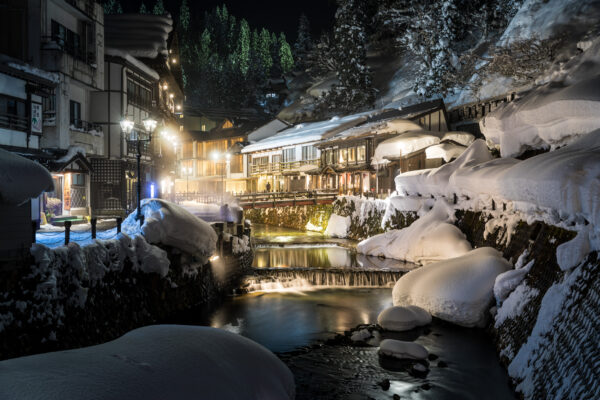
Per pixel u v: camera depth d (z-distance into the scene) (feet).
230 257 70.54
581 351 24.70
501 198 60.70
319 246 111.04
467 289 48.16
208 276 63.21
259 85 377.71
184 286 56.18
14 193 29.40
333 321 53.52
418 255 80.18
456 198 81.05
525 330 36.35
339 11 241.76
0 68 64.08
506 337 39.83
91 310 38.19
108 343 19.71
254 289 68.23
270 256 97.14
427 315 49.85
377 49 279.90
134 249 46.60
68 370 15.70
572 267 31.58
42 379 14.64
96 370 15.98
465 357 40.81
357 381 36.94
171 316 51.98
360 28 227.81
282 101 358.64
